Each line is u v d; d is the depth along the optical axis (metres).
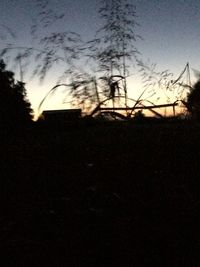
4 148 3.36
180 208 2.26
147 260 1.76
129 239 1.93
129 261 1.75
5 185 2.65
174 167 2.94
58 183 2.69
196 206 2.28
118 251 1.83
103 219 2.13
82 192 2.50
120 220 2.12
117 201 2.36
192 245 1.87
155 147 3.39
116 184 2.64
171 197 2.41
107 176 2.78
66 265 1.72
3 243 1.89
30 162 3.14
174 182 2.66
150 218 2.16
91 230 2.03
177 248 1.85
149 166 2.98
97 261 1.75
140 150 3.35
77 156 3.27
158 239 1.93
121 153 3.29
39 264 1.73
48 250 1.84
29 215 2.18
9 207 2.33
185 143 3.44
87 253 1.82
